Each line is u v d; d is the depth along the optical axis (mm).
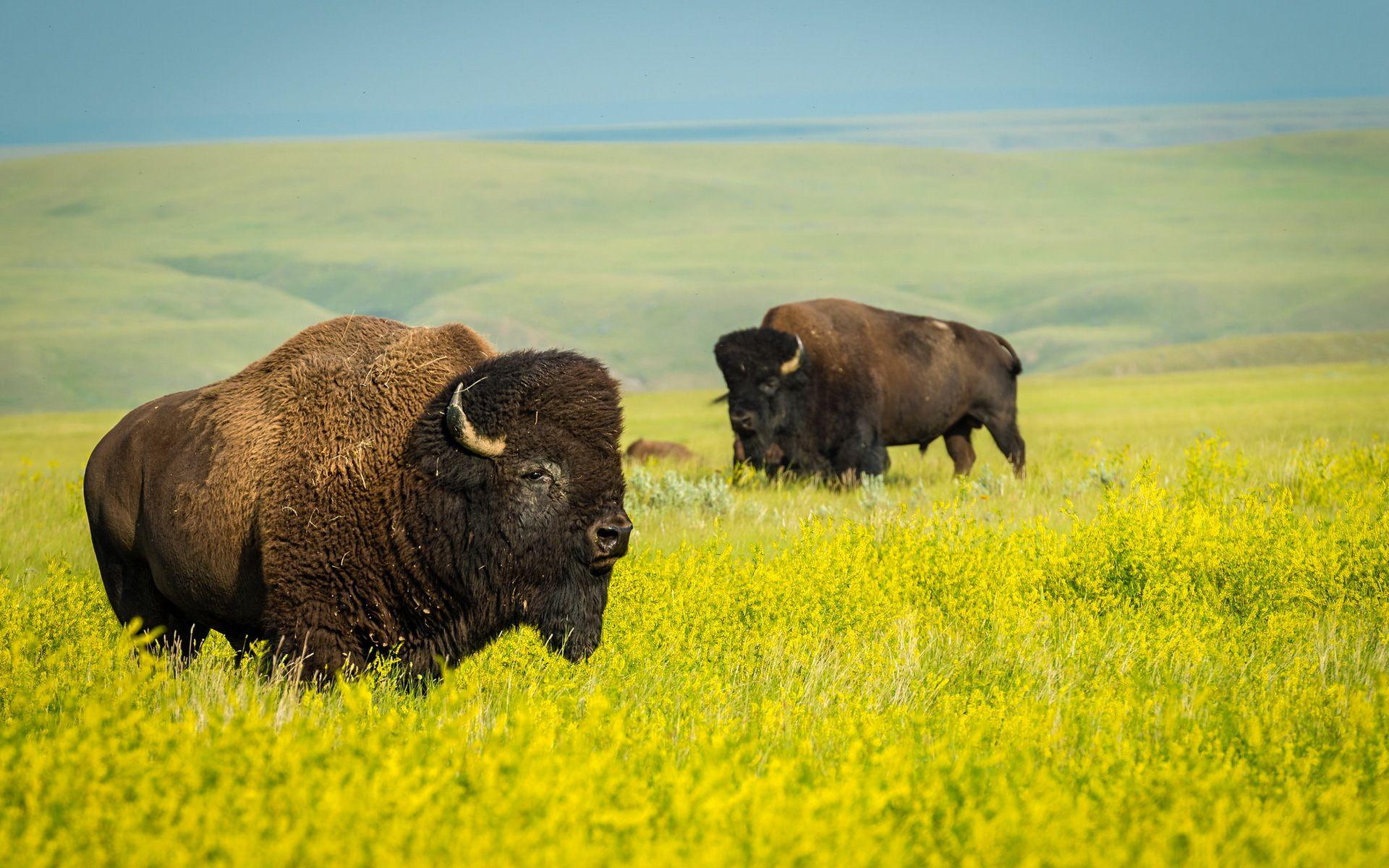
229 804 14867
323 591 23891
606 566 23984
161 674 20625
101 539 27297
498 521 23531
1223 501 40031
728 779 15781
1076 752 19266
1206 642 26500
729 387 60375
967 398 67812
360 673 23828
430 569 23938
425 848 13820
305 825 14016
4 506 51562
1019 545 34438
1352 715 19281
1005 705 20844
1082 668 25188
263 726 16844
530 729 17578
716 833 14062
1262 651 26375
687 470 72812
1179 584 31141
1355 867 14438
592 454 23641
